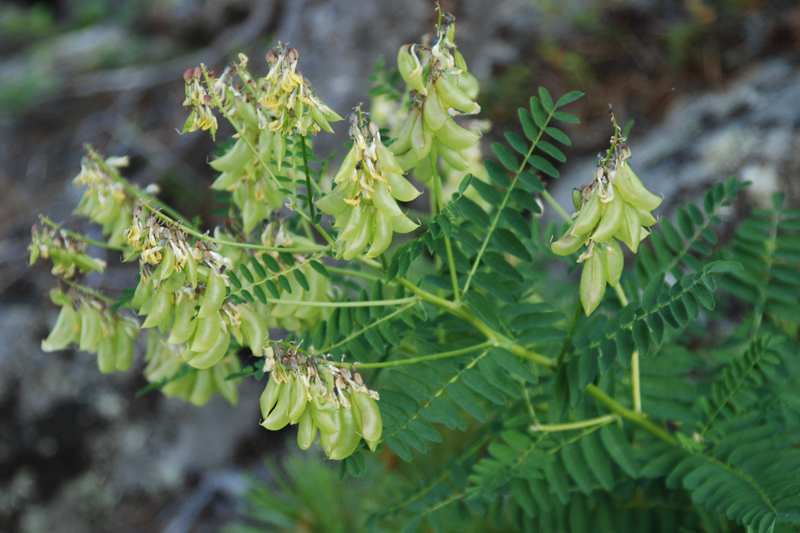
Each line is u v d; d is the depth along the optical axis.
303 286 0.46
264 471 1.04
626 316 0.44
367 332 0.47
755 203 0.80
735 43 0.98
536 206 0.46
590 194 0.41
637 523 0.50
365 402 0.42
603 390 0.49
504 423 0.50
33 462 1.04
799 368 0.50
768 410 0.48
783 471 0.44
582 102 1.03
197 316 0.42
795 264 0.53
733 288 0.53
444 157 0.43
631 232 0.40
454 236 0.47
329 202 0.42
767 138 0.83
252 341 0.43
